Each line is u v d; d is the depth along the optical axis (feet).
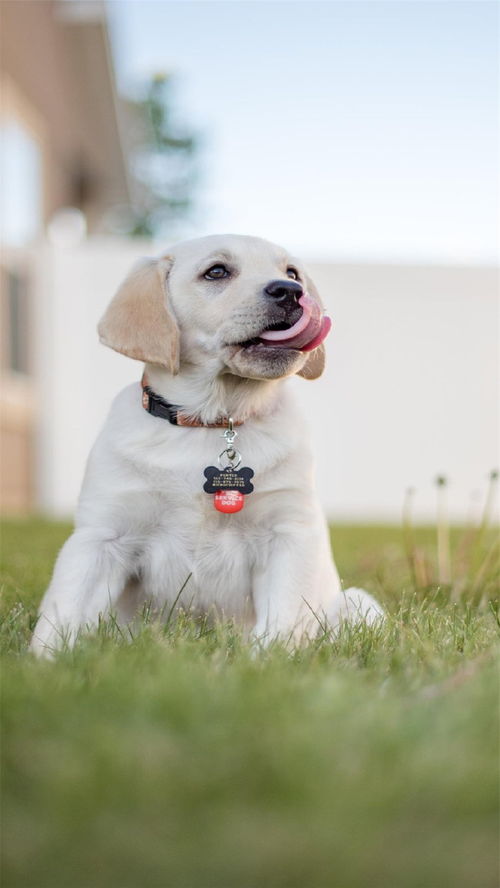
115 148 60.90
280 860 4.43
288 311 10.73
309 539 11.07
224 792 5.07
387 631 10.10
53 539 22.50
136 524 11.08
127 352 11.26
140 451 10.95
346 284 38.96
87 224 69.97
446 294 39.22
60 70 51.83
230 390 11.10
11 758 5.51
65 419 39.09
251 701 6.42
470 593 13.53
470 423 39.42
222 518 11.03
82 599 10.73
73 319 39.04
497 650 8.54
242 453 10.93
